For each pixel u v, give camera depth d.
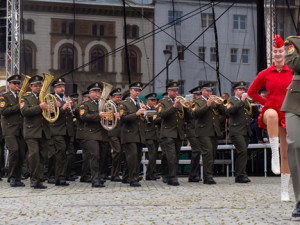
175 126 13.70
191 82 20.75
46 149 13.08
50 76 12.71
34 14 20.73
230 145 16.14
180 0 20.83
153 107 15.62
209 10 20.84
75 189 12.49
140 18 21.03
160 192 11.41
